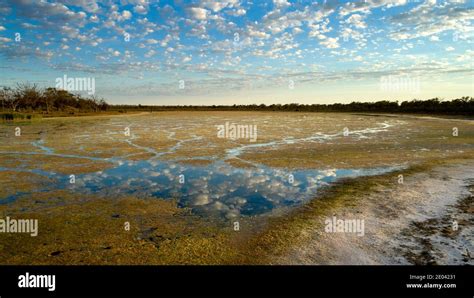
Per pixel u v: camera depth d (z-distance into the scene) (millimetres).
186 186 11461
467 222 7828
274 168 14266
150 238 7109
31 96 72562
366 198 9789
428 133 27672
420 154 17000
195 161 15953
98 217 8344
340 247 6629
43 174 13086
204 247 6664
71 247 6660
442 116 53312
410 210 8711
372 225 7738
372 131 30781
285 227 7672
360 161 15461
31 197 10008
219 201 9781
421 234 7211
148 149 19750
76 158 16672
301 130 32406
